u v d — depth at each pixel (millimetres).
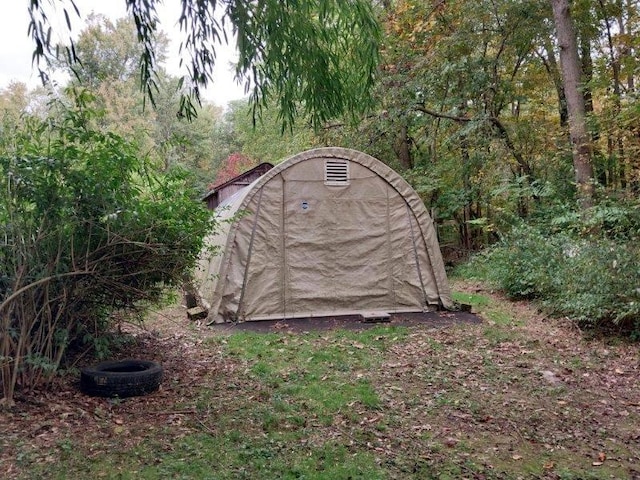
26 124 4020
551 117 12844
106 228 4211
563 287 7266
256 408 4051
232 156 28453
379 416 4004
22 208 3953
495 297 9227
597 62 10445
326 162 8023
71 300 4473
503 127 12344
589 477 3168
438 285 8227
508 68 12820
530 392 4656
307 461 3211
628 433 3846
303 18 3912
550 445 3621
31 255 4035
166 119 21297
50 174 3916
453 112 12820
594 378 5062
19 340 3977
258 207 7711
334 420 3898
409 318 7621
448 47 11953
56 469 2945
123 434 3477
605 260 6480
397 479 3039
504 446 3582
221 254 7504
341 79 4332
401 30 12109
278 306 7699
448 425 3902
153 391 4395
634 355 5762
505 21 11680
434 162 14766
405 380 4891
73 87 4113
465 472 3170
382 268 8148
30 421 3602
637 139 8930
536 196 11430
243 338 6379
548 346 6086
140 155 4762
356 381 4805
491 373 5141
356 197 8125
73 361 4945
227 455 3227
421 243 8289
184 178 5086
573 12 10695
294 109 4195
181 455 3199
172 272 4938
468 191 13555
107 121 17578
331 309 7914
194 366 5223
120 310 5234
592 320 6449
